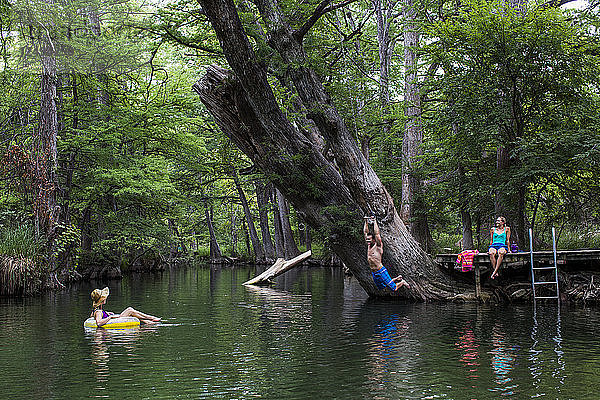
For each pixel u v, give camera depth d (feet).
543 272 50.72
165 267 131.23
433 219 84.53
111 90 88.58
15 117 73.77
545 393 19.92
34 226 65.77
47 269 65.67
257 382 21.83
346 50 65.21
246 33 47.91
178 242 141.79
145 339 32.07
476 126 57.31
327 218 53.36
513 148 58.13
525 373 22.90
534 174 55.62
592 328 34.47
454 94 60.13
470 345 29.17
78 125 85.05
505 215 59.41
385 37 87.30
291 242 137.90
